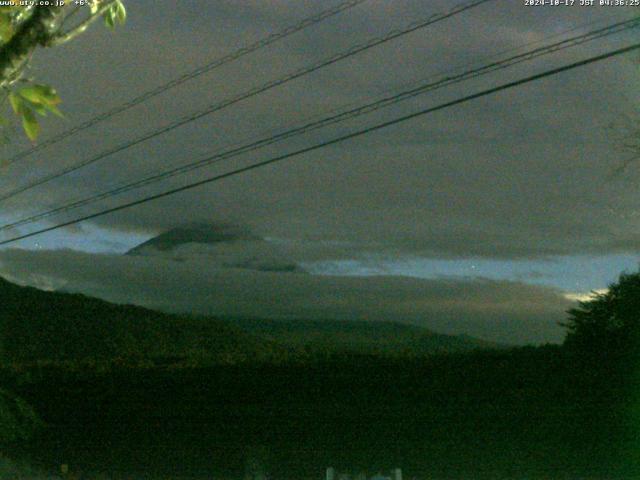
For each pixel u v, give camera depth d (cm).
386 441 1557
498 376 1550
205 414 1788
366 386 1664
